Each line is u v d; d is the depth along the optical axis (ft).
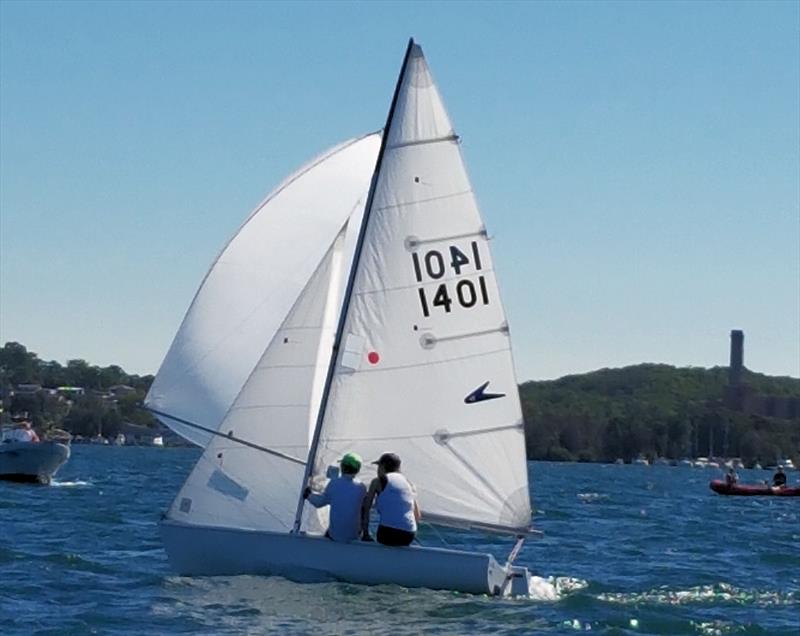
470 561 72.43
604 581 87.51
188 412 81.30
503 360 76.18
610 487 322.34
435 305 75.82
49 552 95.30
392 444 75.82
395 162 75.82
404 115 75.77
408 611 68.18
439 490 75.82
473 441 75.77
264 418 76.89
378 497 73.31
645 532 140.36
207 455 77.25
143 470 320.09
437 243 75.82
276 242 82.07
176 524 76.48
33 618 66.59
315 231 82.17
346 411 75.66
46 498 165.37
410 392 75.82
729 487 284.61
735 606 77.30
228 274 81.87
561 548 113.29
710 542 127.54
